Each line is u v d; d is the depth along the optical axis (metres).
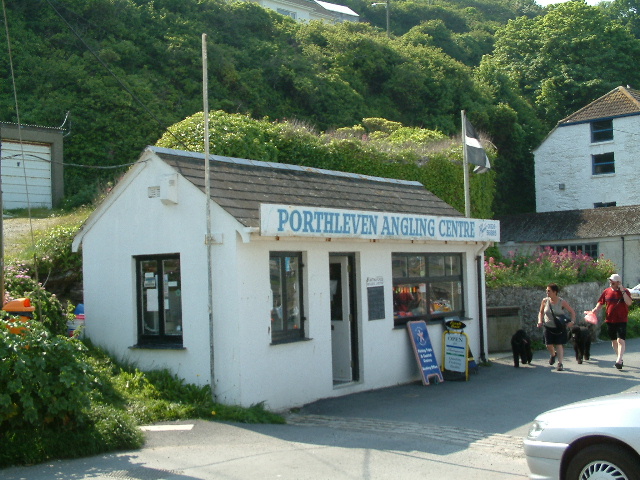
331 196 12.30
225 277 9.77
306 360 10.70
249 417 9.18
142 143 28.39
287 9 62.31
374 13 71.38
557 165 41.69
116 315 11.17
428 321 13.62
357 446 8.00
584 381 12.60
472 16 75.69
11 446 6.97
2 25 30.78
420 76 42.16
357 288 11.91
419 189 15.54
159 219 10.62
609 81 47.31
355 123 37.16
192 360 10.16
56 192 22.38
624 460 5.34
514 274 19.12
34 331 7.50
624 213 33.75
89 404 7.53
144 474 6.64
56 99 28.20
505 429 8.98
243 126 18.47
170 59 33.78
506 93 47.47
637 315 22.91
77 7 33.38
